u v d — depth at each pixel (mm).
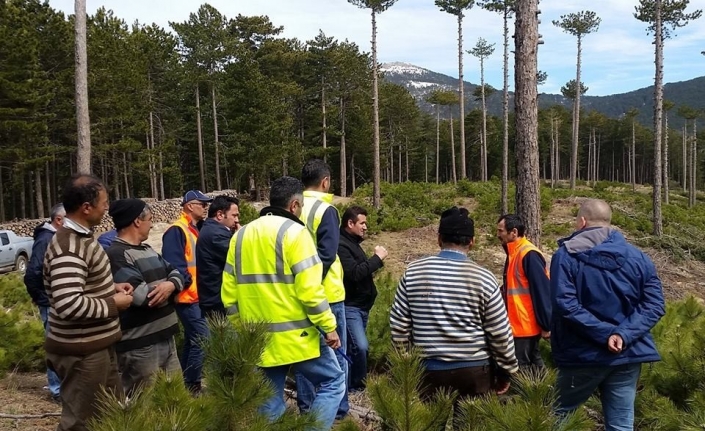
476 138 70125
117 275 3598
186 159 43812
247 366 2467
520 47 7469
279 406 3383
